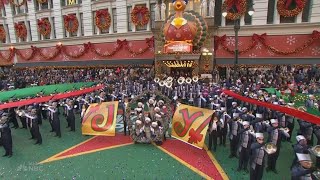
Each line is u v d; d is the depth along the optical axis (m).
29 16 37.09
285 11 24.44
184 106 11.91
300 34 24.39
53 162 10.27
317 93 17.53
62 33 35.12
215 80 22.70
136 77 25.77
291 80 20.80
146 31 29.84
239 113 11.51
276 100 13.24
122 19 31.02
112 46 32.31
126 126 13.96
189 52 22.95
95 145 12.03
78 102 17.16
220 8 26.98
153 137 11.80
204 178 8.80
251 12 17.88
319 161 8.77
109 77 26.83
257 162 7.93
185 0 23.83
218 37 26.78
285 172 9.15
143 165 9.83
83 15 33.22
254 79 21.88
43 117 17.09
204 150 11.23
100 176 9.04
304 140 8.24
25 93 17.52
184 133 11.35
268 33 25.38
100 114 12.55
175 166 9.72
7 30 39.78
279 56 25.28
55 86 19.89
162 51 25.56
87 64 32.94
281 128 9.88
